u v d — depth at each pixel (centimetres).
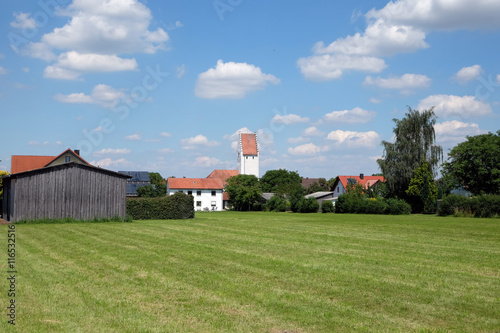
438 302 1016
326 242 2223
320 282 1210
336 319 884
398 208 6569
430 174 7038
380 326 845
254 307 965
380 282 1215
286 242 2211
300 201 7938
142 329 819
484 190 7762
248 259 1606
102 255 1711
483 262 1584
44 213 3834
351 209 7131
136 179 10206
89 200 4016
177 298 1038
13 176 3778
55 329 817
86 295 1062
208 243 2147
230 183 11406
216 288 1138
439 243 2222
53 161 7456
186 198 4697
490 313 934
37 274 1314
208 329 821
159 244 2100
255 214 6938
